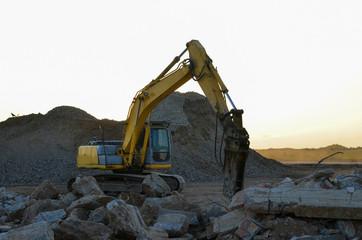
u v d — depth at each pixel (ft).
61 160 92.79
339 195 22.53
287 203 23.09
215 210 30.60
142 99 48.37
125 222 23.97
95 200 30.71
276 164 135.13
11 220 32.42
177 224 26.32
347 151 364.58
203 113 137.39
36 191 39.34
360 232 21.53
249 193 24.14
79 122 107.96
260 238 22.15
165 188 41.45
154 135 53.57
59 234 22.09
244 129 30.53
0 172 82.58
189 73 42.14
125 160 52.01
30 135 100.37
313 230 22.20
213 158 113.09
